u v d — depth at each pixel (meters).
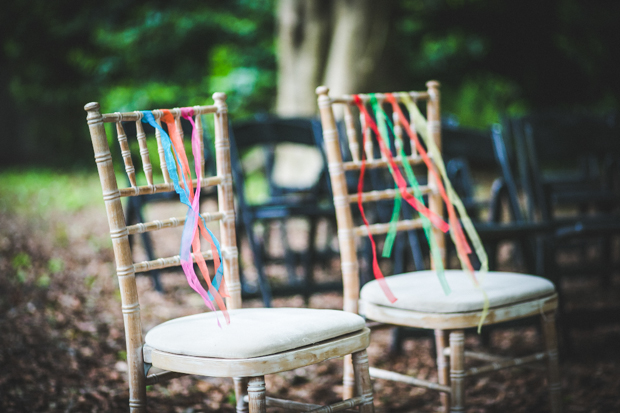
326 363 2.92
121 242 1.58
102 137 1.57
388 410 2.42
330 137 1.99
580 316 2.92
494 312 1.82
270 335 1.48
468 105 13.10
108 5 11.49
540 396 2.51
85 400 2.31
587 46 12.27
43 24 11.96
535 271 2.97
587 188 4.29
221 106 1.80
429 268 3.70
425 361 2.95
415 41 12.12
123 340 2.98
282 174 8.17
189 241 1.63
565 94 12.92
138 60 11.58
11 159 14.48
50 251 4.80
